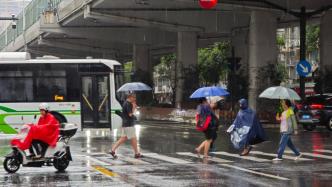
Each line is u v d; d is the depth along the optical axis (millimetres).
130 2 59312
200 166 22344
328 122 43625
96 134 42812
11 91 37281
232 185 17188
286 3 55344
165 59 137750
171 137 38812
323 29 59656
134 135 25641
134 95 25656
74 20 75625
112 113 37625
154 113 75812
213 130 24984
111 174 19969
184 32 71688
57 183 17891
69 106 37500
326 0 54312
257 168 21625
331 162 23734
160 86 180875
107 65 37906
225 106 57281
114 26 82875
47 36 98812
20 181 18422
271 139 36719
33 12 102688
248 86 56219
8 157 20578
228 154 27375
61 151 20953
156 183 17672
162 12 65062
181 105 70500
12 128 37281
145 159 25125
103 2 59281
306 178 18750
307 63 46406
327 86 56594
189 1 54656
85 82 37812
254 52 55750
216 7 54312
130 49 111875
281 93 24297
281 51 154875
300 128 47062
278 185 17188
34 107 37281
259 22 55812
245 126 25469
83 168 21844
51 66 37594
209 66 77562
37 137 20625
